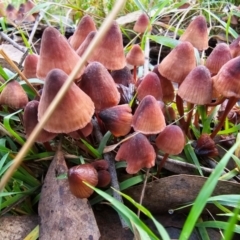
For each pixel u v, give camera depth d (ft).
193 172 0.59
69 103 0.45
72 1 1.35
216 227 0.50
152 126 0.51
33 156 0.56
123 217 0.48
